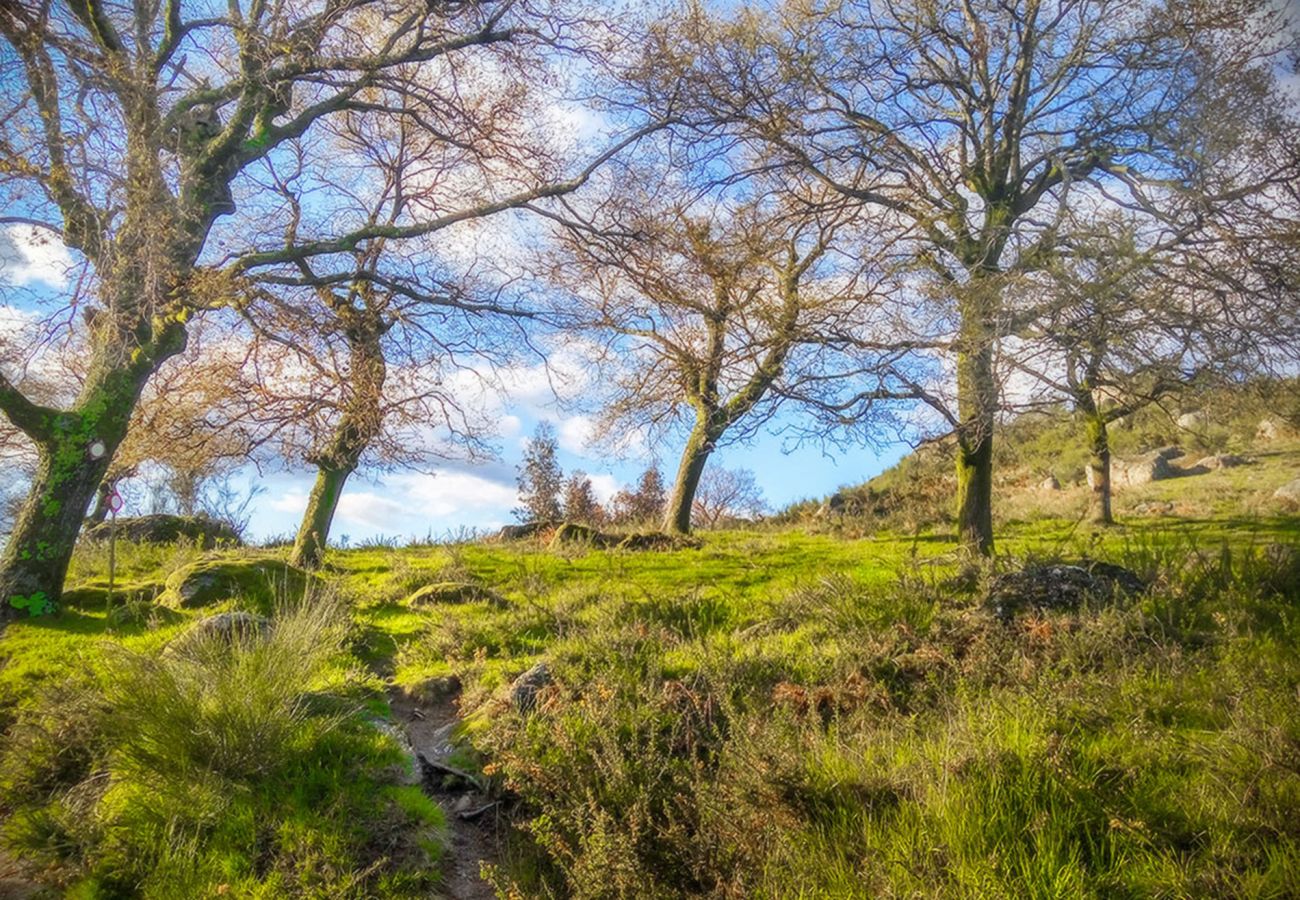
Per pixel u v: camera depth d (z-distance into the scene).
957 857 3.76
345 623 8.88
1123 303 10.10
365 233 12.82
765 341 13.50
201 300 10.86
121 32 11.84
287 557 14.44
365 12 14.11
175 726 5.10
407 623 9.73
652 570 13.30
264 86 11.95
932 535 16.70
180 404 13.32
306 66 12.44
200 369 13.00
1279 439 21.91
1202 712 5.37
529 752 5.35
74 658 7.75
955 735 4.89
